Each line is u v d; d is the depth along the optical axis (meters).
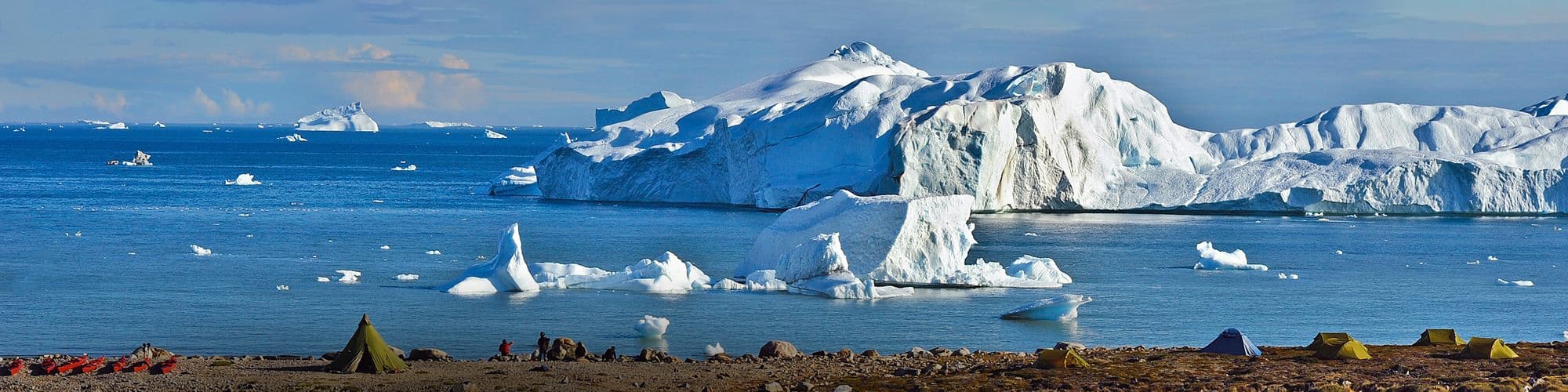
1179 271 81.12
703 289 69.12
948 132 127.50
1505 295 70.94
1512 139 163.38
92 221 112.81
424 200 149.50
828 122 136.62
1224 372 40.06
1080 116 145.12
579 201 147.75
